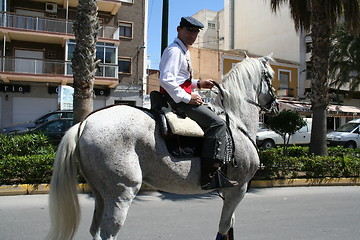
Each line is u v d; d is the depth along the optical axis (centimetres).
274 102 374
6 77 2061
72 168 265
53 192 258
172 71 287
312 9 1021
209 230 459
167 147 282
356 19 991
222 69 2658
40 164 690
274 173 840
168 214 543
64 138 272
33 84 2252
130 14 2525
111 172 259
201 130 294
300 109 2442
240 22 3666
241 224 494
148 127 279
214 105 336
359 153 1152
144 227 469
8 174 675
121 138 264
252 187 795
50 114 1462
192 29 304
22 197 633
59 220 257
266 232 456
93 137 261
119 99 2464
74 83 774
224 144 294
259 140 1831
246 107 343
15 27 2119
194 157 294
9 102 2202
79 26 766
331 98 2917
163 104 304
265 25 3369
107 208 262
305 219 527
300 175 873
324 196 716
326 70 1007
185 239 420
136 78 2522
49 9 2298
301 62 3008
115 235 261
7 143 813
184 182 291
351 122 2058
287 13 3136
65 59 2219
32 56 2300
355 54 1981
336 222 512
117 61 2364
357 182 864
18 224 466
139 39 2544
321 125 1009
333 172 866
